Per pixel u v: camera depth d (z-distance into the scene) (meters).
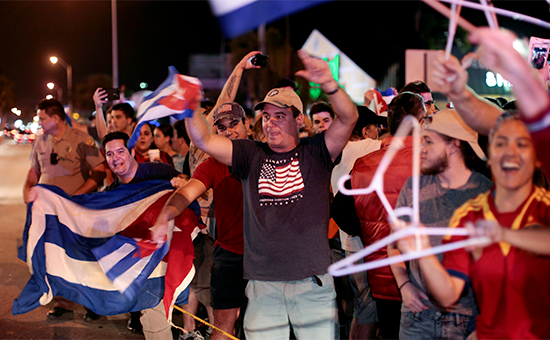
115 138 4.15
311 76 2.64
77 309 5.23
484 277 2.21
